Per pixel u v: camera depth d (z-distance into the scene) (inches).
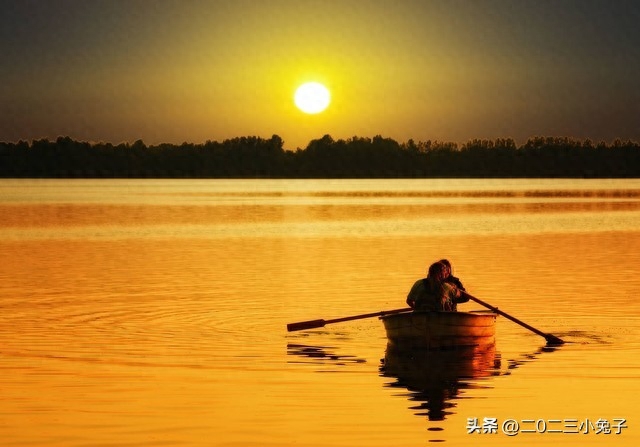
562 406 743.1
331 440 654.5
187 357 918.4
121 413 714.8
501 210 4003.4
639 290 1409.9
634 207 4227.4
